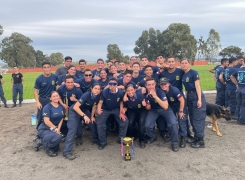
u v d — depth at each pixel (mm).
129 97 5617
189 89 5574
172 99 5605
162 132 6254
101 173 4379
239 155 5039
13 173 4465
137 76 6625
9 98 14320
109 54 66062
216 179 4070
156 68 6797
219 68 8945
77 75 7883
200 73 31141
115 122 6789
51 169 4598
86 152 5426
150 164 4699
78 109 5219
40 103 6367
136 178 4160
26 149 5668
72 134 5211
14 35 85375
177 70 5855
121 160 4930
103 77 6777
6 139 6402
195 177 4148
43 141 5348
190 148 5520
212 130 6738
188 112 5848
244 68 7238
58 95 5352
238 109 7555
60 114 5367
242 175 4184
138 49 74438
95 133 5906
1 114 9555
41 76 6297
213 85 17953
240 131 6668
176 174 4270
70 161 4945
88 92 5418
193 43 64688
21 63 84500
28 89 18891
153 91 5242
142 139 5715
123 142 5043
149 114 5773
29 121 8328
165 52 67188
